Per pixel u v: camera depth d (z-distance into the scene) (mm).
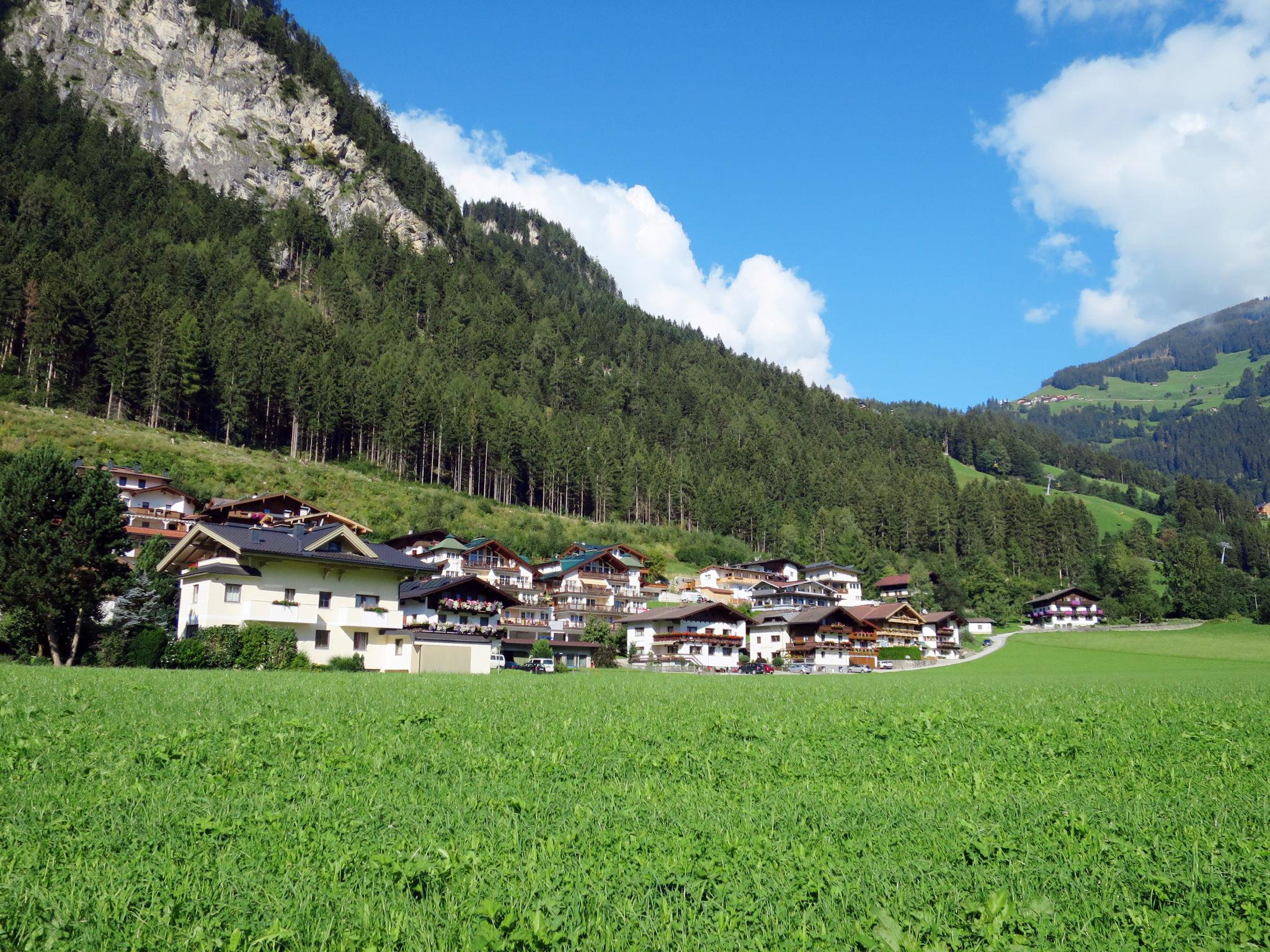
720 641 93750
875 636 102250
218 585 50688
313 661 52969
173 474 108062
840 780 13508
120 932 6688
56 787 11172
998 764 14922
